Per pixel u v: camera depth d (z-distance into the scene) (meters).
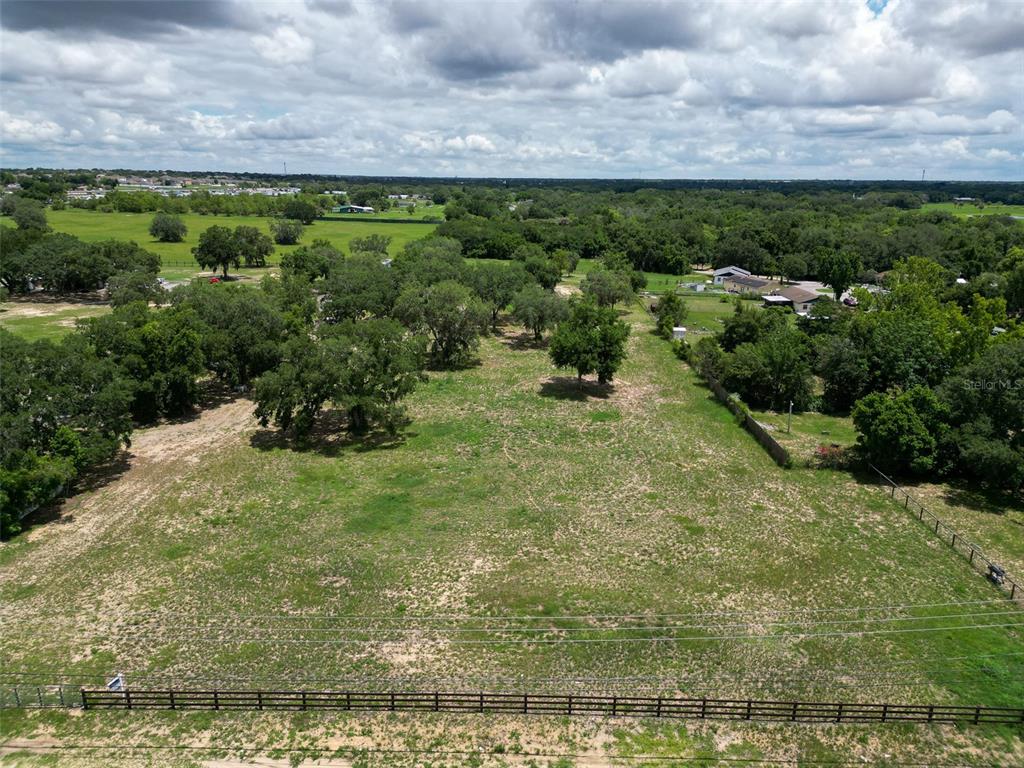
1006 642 29.94
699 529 39.72
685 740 24.66
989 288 98.56
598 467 48.41
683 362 78.38
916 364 59.53
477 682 27.55
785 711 25.38
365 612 32.03
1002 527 39.69
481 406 61.53
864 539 38.53
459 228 163.25
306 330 72.44
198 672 27.95
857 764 23.64
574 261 146.00
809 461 48.28
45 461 38.81
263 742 24.44
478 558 36.62
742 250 153.38
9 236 107.56
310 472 46.97
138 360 53.62
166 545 37.47
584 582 34.47
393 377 53.78
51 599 32.59
